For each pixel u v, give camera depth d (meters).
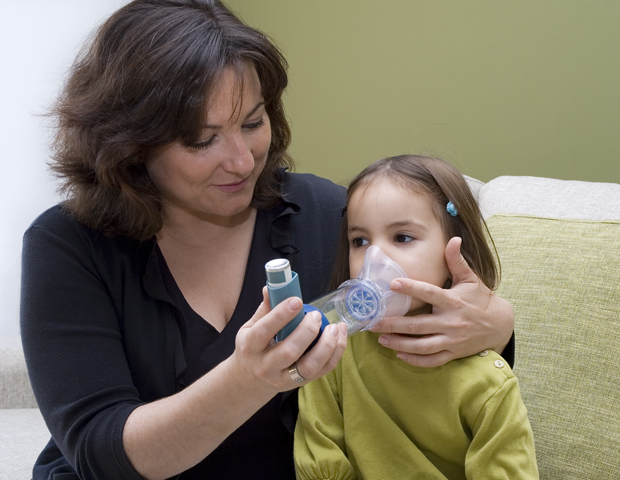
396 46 2.31
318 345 0.67
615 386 1.01
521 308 1.13
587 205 1.30
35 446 1.37
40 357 0.95
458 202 1.02
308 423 1.04
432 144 2.31
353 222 1.03
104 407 0.92
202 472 1.08
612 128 1.95
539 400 1.05
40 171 2.15
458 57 2.17
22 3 2.09
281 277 0.66
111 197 1.02
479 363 0.97
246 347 0.68
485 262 1.06
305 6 2.50
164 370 1.05
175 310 1.06
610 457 0.97
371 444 1.01
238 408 0.78
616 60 1.90
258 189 1.16
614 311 1.05
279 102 1.09
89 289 1.01
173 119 0.87
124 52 0.90
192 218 1.10
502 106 2.13
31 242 1.02
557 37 1.97
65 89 1.04
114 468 0.87
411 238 0.98
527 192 1.40
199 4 0.95
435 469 0.96
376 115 2.43
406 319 0.91
